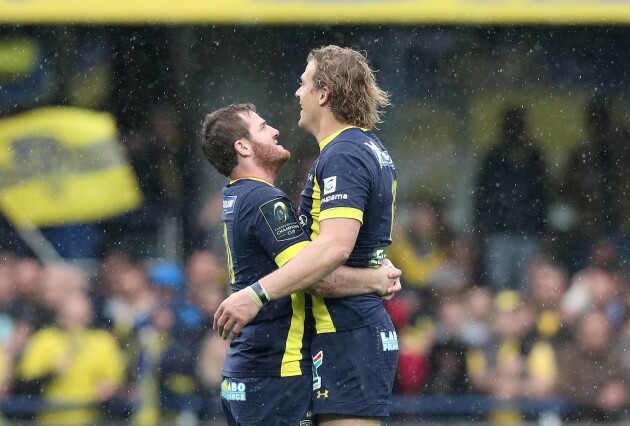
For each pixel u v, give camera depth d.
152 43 30.70
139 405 27.55
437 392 28.97
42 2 28.05
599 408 28.77
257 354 14.93
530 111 31.89
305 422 14.88
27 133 30.91
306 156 31.30
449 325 29.97
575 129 32.22
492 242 32.03
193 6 28.17
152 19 28.23
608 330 29.84
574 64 31.72
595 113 32.12
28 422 27.16
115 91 31.12
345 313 14.75
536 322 30.05
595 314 30.44
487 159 32.09
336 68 15.04
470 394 28.83
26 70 30.56
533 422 28.31
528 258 31.98
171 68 31.02
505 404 28.44
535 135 32.09
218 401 27.73
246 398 14.97
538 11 28.16
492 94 31.70
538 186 32.28
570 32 31.25
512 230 32.12
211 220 31.34
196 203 31.39
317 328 14.86
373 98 15.27
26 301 29.19
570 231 32.28
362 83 15.12
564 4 28.16
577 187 32.34
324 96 15.07
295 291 14.16
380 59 30.92
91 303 29.05
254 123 15.53
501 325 29.94
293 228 14.77
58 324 28.50
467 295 30.80
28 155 30.95
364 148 14.71
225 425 27.56
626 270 32.06
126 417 27.42
